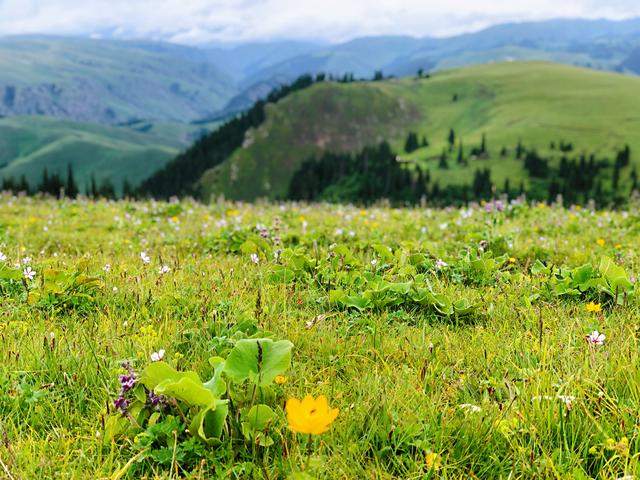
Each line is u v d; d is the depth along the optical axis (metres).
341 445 0.80
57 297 1.24
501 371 0.96
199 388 0.79
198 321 1.12
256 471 0.76
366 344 1.07
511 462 0.78
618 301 1.25
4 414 0.86
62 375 0.94
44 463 0.76
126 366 0.85
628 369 0.91
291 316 1.20
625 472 0.74
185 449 0.78
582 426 0.82
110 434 0.80
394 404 0.87
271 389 0.87
